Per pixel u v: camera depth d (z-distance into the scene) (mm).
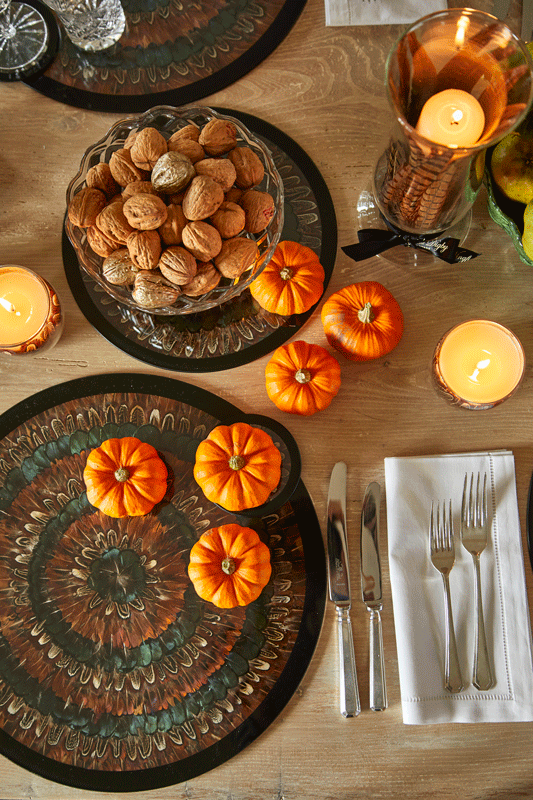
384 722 899
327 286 984
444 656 901
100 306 976
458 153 791
